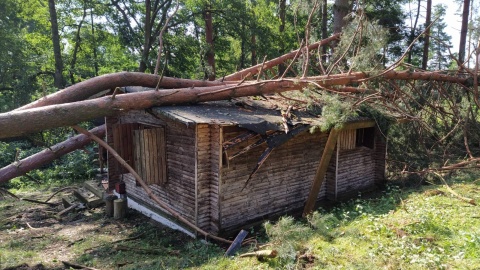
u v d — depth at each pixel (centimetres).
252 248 564
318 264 473
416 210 681
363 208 783
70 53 2338
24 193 1149
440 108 1152
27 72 1891
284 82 831
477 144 1192
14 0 1889
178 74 1945
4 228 806
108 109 646
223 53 2202
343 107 749
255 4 1880
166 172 772
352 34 916
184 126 713
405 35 1730
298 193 868
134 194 928
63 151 941
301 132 736
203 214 702
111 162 984
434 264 440
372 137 1035
